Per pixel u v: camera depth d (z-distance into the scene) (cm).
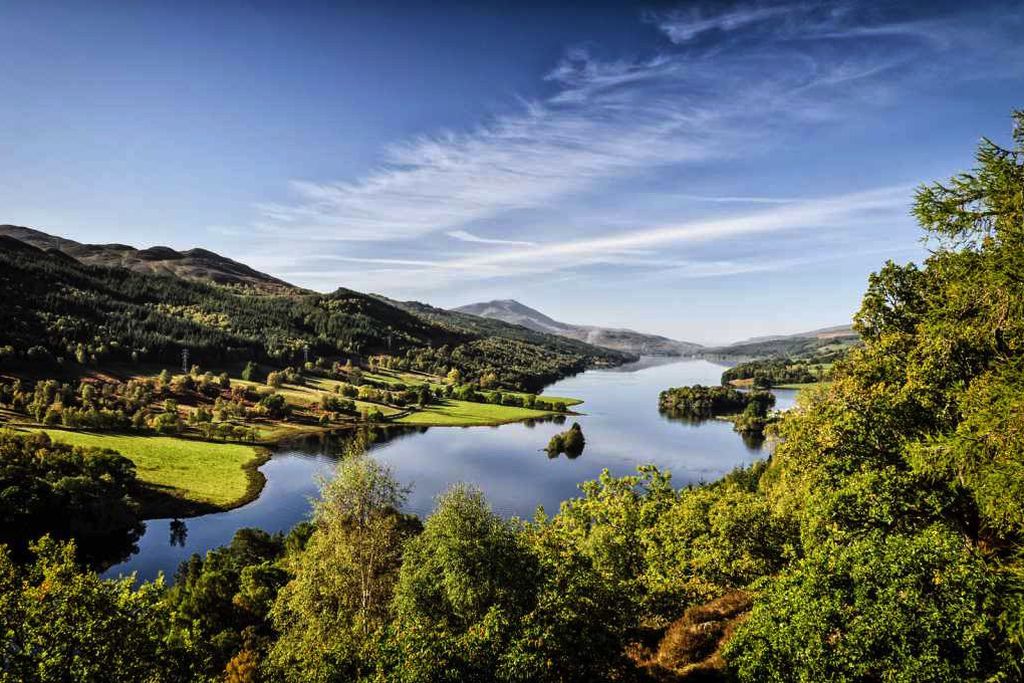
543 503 9369
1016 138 1340
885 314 2631
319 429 16138
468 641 1463
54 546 1908
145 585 1998
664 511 4091
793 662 1369
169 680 1875
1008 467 1217
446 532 2562
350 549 3200
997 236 1322
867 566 1375
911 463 1519
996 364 1451
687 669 1798
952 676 1145
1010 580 1254
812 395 2573
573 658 1570
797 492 3294
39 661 1627
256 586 4778
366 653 1609
